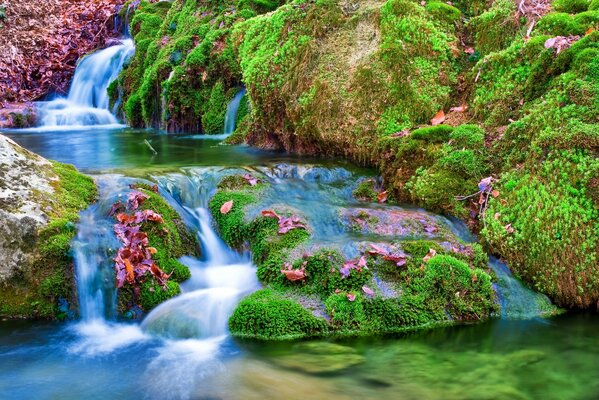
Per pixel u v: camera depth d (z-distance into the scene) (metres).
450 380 3.14
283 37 6.71
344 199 5.22
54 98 11.73
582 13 5.44
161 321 3.75
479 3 6.62
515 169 4.64
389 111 5.78
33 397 3.01
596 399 2.96
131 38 12.17
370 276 3.89
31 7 13.32
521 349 3.47
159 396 3.01
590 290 3.96
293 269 3.92
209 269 4.41
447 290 3.86
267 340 3.57
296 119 6.36
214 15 9.56
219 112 8.55
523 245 4.20
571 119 4.47
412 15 6.17
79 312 3.90
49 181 4.34
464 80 5.89
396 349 3.47
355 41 6.33
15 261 3.90
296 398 2.97
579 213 4.07
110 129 9.70
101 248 3.96
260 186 5.15
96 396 3.02
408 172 5.20
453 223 4.66
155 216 4.23
